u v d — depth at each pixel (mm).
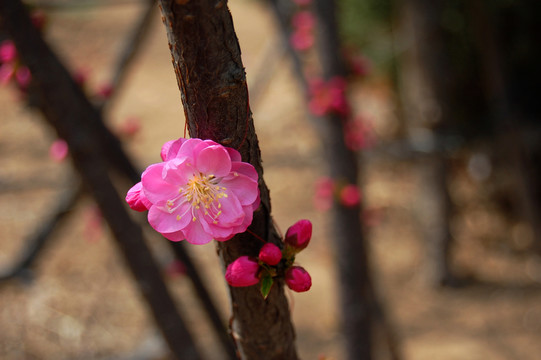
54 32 11977
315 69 2939
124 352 4141
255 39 11664
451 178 5797
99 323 4578
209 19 893
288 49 3189
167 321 1923
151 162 6637
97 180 1789
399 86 6262
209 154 950
